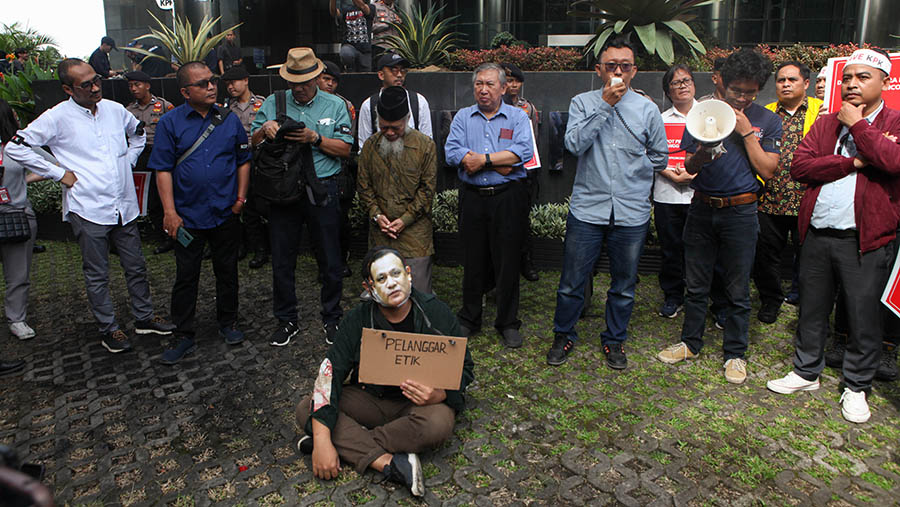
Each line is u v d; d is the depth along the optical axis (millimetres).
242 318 4906
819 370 3566
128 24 17031
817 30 9977
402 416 2971
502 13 11109
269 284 5785
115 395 3672
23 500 849
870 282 3217
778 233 4504
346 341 2889
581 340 4387
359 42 8023
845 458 2977
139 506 2664
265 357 4180
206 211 4027
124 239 4344
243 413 3438
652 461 2957
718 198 3617
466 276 4332
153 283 5816
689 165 3629
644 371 3906
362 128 5098
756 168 3459
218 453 3051
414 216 3996
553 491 2746
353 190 5320
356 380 3041
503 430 3234
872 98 3094
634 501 2674
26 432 3262
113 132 4195
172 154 3963
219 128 4047
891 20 9188
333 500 2680
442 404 2893
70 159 4070
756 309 4973
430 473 2875
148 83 7109
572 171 6980
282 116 4039
